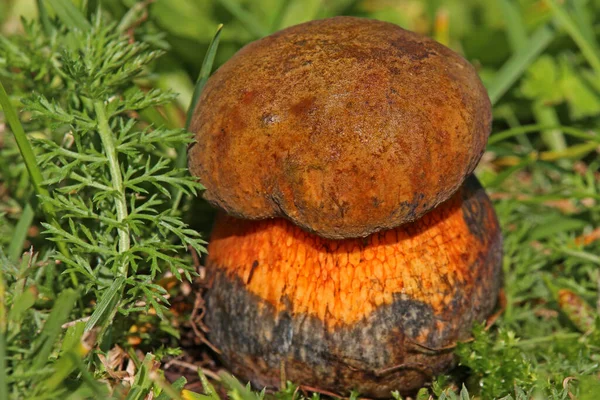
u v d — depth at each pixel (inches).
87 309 14.3
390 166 13.2
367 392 14.2
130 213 14.2
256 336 14.0
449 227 14.1
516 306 15.8
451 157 13.4
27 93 15.6
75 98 15.1
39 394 12.8
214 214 15.8
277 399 14.0
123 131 14.1
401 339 13.8
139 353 14.7
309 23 14.2
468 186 14.5
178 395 13.1
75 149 14.9
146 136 14.0
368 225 13.4
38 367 12.8
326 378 14.0
